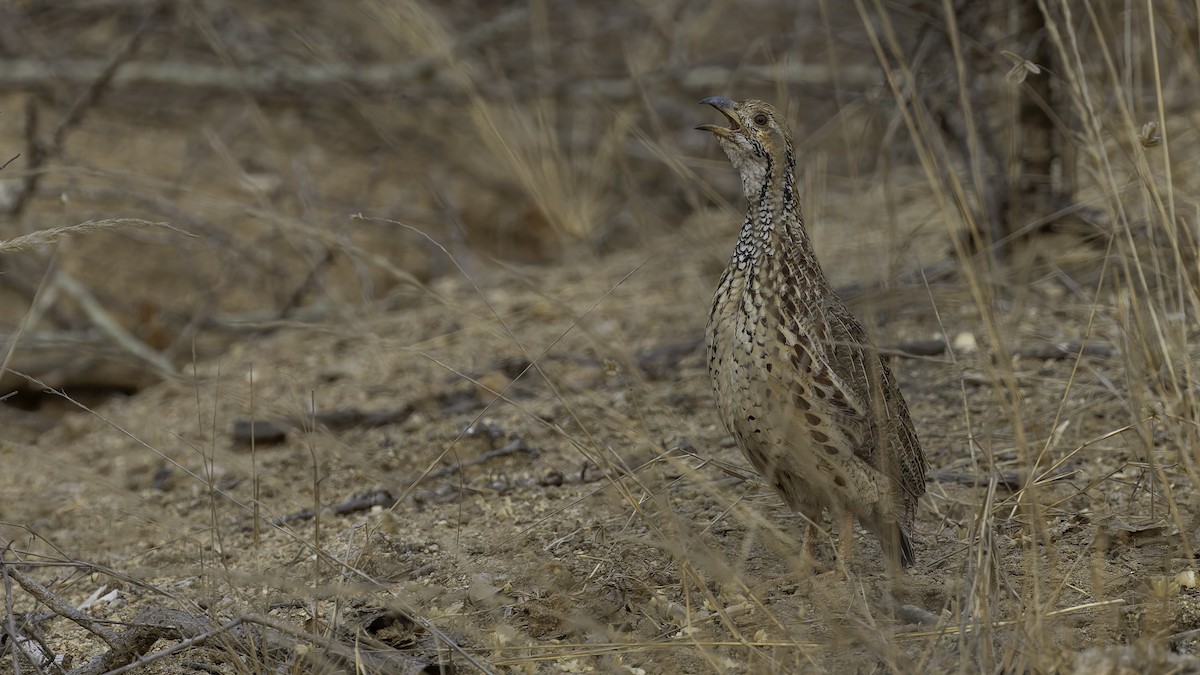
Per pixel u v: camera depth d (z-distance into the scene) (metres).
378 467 12.50
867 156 18.11
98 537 11.86
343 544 10.62
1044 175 14.66
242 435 13.69
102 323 18.31
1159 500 9.77
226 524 11.70
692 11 24.73
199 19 20.38
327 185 22.70
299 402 14.38
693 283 16.36
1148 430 9.55
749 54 19.23
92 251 20.34
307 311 18.58
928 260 15.12
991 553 8.20
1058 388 12.04
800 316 9.09
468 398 14.15
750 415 9.16
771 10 25.67
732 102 9.66
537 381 14.27
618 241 20.59
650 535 9.96
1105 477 9.67
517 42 24.70
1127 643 7.80
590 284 17.30
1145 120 14.21
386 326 17.12
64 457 14.36
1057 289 14.00
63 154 19.36
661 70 23.12
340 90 22.27
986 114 15.45
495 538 10.30
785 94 16.77
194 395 15.62
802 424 8.96
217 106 23.64
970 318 13.59
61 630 9.67
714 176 22.02
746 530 10.19
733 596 8.88
